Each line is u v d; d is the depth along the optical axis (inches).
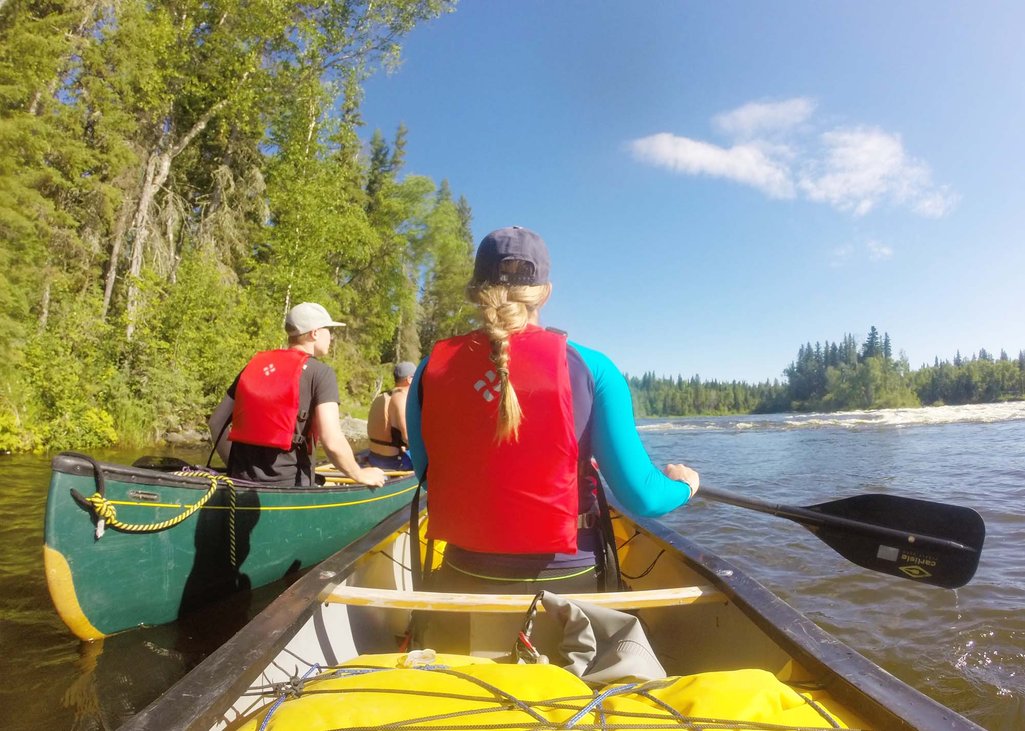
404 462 226.4
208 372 582.2
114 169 549.0
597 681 51.7
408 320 1521.9
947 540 87.1
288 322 153.9
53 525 110.8
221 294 595.8
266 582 152.2
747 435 906.7
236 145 760.3
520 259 66.1
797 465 442.0
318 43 644.7
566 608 58.2
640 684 47.8
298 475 160.1
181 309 563.2
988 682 109.0
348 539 180.5
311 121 692.7
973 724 40.5
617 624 58.4
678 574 90.3
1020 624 131.1
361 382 1203.9
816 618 138.6
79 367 483.8
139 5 546.0
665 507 65.3
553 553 66.2
